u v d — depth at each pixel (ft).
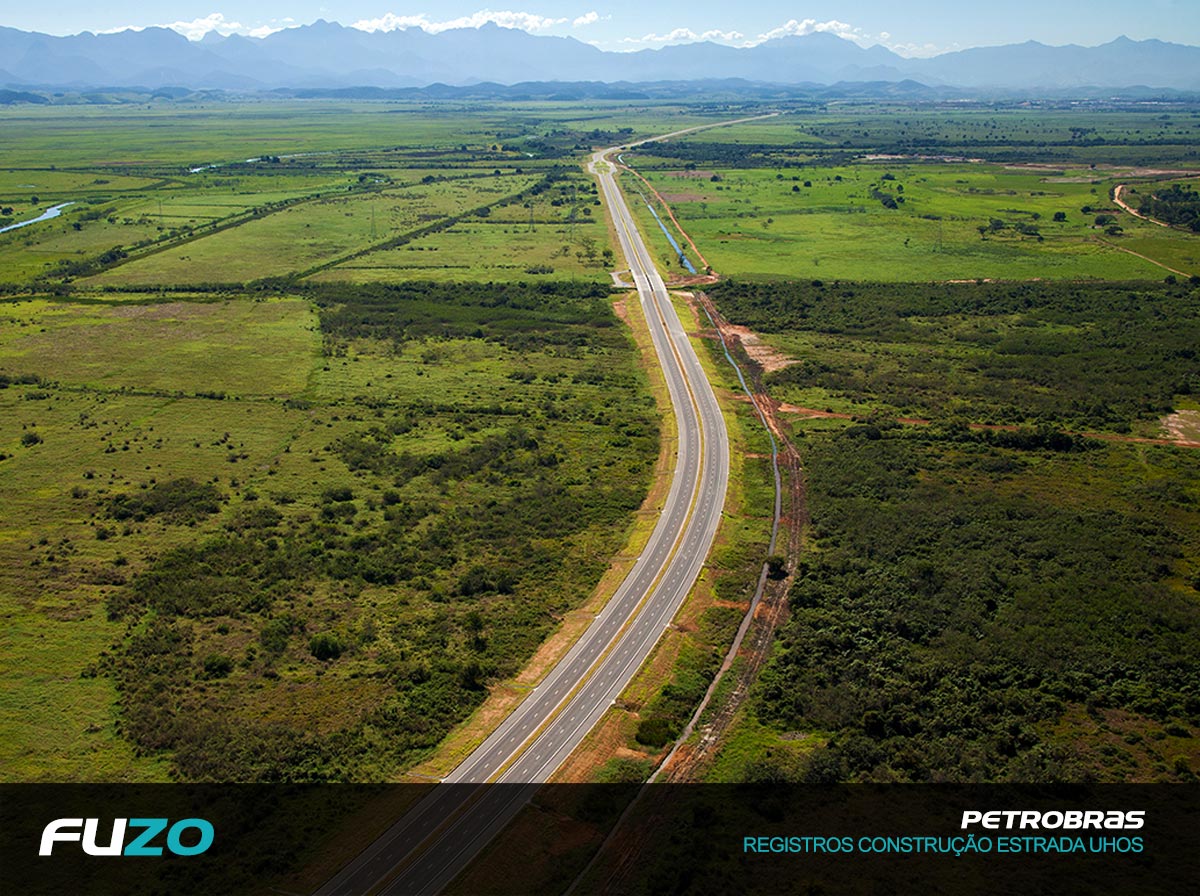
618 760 253.44
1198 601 323.98
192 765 244.01
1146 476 425.69
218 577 337.31
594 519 394.32
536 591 338.75
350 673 286.25
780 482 433.07
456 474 431.84
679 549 369.71
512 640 307.37
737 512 402.31
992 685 282.77
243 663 289.33
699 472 440.04
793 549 372.99
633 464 449.48
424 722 266.36
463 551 364.79
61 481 411.75
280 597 327.88
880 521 384.47
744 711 276.41
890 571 346.33
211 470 428.15
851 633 309.83
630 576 350.43
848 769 246.47
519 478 431.02
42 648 292.81
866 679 286.87
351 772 246.06
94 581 331.77
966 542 366.43
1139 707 270.87
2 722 258.98
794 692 281.54
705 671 294.66
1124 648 297.12
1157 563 346.54
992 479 426.92
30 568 339.77
